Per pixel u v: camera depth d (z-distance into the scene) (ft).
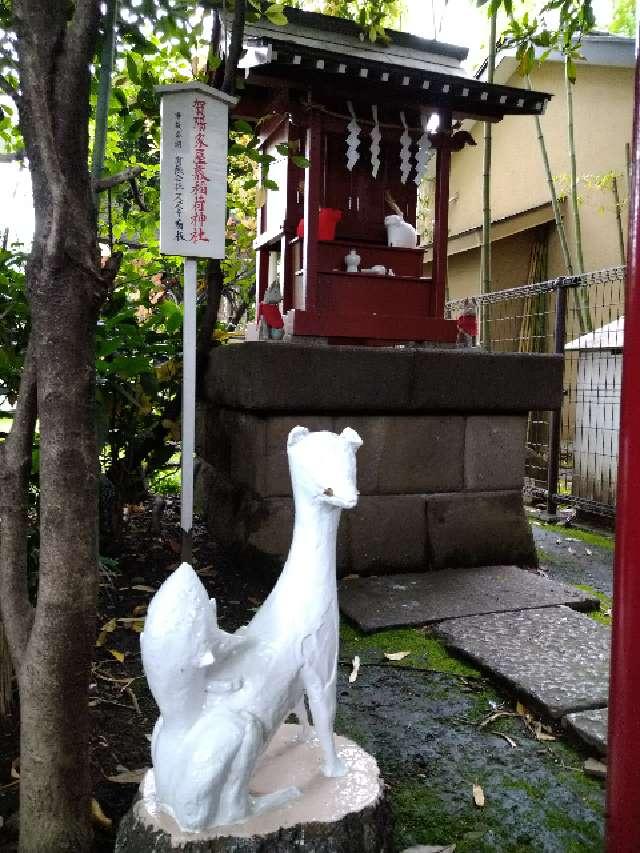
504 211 31.76
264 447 13.33
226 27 13.35
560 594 12.71
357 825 5.11
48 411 5.18
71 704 5.43
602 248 27.48
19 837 5.75
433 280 16.66
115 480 14.78
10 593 5.56
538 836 6.47
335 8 19.15
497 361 14.34
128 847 5.00
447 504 14.55
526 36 13.04
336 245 16.84
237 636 5.25
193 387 12.35
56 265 5.01
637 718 4.58
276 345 12.83
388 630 11.21
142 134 14.56
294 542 5.77
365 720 8.54
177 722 4.96
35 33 4.95
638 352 4.53
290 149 14.02
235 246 25.13
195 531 16.70
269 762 5.75
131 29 8.99
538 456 23.67
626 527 4.60
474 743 8.05
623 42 25.59
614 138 27.14
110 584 12.69
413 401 13.85
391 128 16.33
